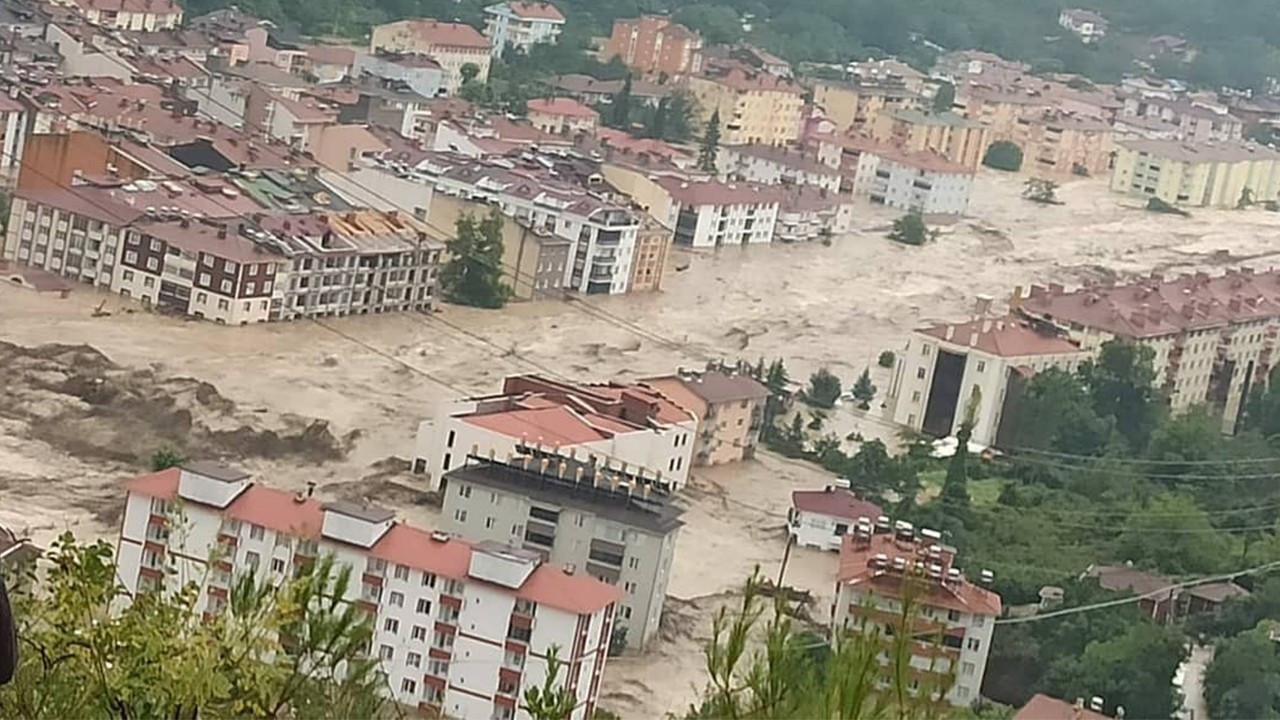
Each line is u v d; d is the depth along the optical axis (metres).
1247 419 121.88
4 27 154.12
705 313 133.62
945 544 80.00
